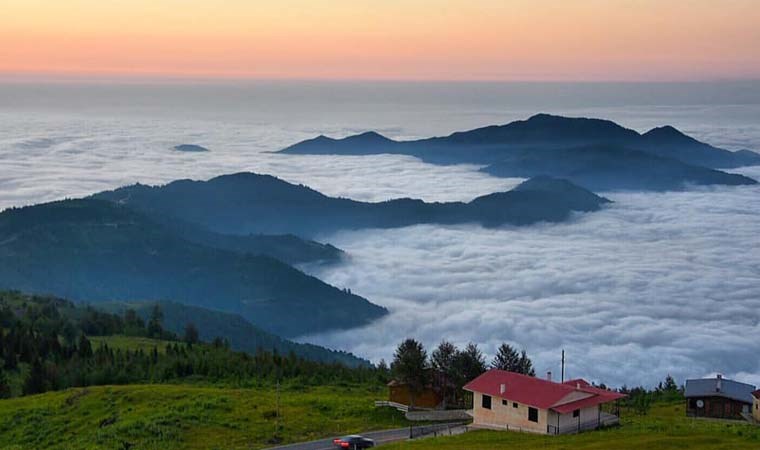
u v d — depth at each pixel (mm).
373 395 130125
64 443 99312
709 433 85062
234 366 152000
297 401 114812
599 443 79375
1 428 110000
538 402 89938
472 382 97750
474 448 80188
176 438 96250
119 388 123812
